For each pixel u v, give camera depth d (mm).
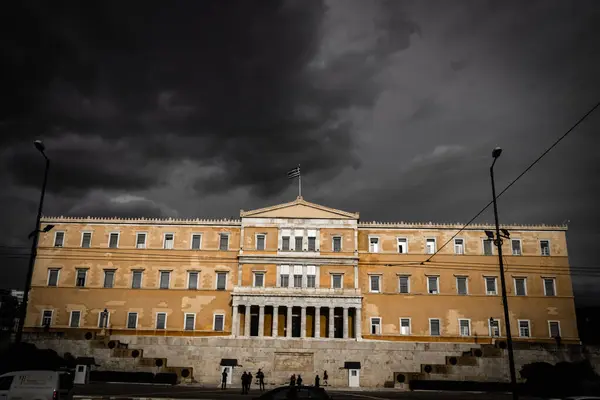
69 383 37188
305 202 98250
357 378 78188
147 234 97812
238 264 95312
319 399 38375
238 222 97750
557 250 95625
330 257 94688
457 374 77688
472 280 94500
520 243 96188
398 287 94625
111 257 96500
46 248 96688
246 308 89812
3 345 66000
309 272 94375
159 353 82250
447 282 94562
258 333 90062
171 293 94688
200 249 96688
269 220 97312
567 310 92812
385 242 97000
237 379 80875
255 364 81812
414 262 95750
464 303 93500
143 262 96375
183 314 93625
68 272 95812
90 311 94000
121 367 78688
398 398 57531
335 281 94062
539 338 91625
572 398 33812
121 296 94688
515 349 79688
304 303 89750
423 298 93938
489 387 72000
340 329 93062
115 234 97938
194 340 82812
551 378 66062
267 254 95000
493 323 92375
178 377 77750
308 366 81750
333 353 82125
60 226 98000
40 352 68000
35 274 95500
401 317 93125
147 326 93250
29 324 93250
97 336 83188
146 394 55875
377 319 93125
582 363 70250
